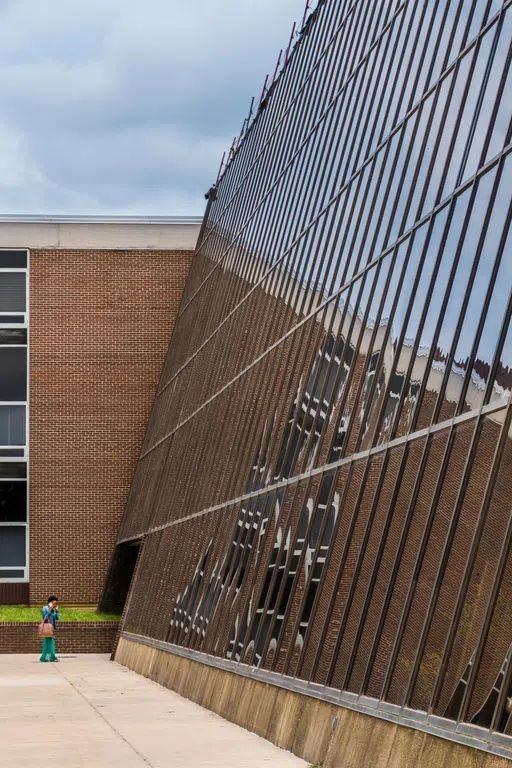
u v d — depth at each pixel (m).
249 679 17.66
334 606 14.59
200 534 26.36
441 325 13.01
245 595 20.12
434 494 11.93
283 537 18.44
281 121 27.81
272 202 27.08
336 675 13.69
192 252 44.41
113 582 41.72
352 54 21.53
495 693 9.30
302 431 19.11
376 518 13.81
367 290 16.83
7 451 43.50
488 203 12.22
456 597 10.66
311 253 21.64
